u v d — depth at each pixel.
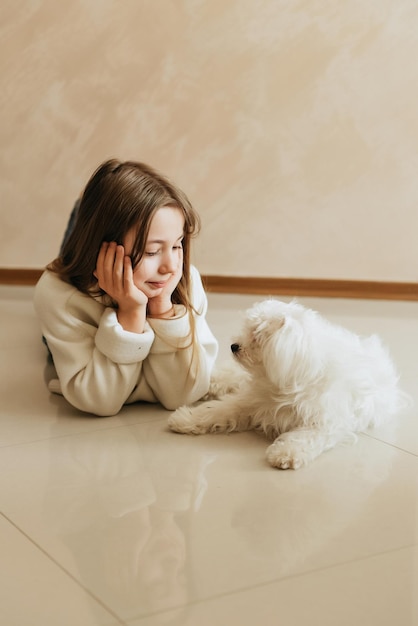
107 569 1.14
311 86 3.37
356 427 1.67
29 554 1.18
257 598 1.07
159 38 3.38
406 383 2.08
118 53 3.40
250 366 1.60
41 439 1.65
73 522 1.28
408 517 1.31
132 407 1.87
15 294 3.30
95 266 1.71
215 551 1.19
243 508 1.34
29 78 3.43
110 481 1.44
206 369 1.81
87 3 3.37
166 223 1.66
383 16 3.30
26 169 3.51
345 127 3.39
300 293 3.43
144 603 1.05
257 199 3.47
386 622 1.02
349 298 3.34
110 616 1.03
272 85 3.38
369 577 1.12
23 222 3.56
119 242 1.66
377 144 3.40
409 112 3.37
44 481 1.44
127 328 1.70
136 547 1.20
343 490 1.41
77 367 1.73
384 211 3.46
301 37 3.34
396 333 2.68
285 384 1.56
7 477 1.46
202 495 1.39
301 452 1.52
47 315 1.75
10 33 3.39
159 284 1.71
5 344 2.46
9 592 1.08
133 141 3.47
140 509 1.33
